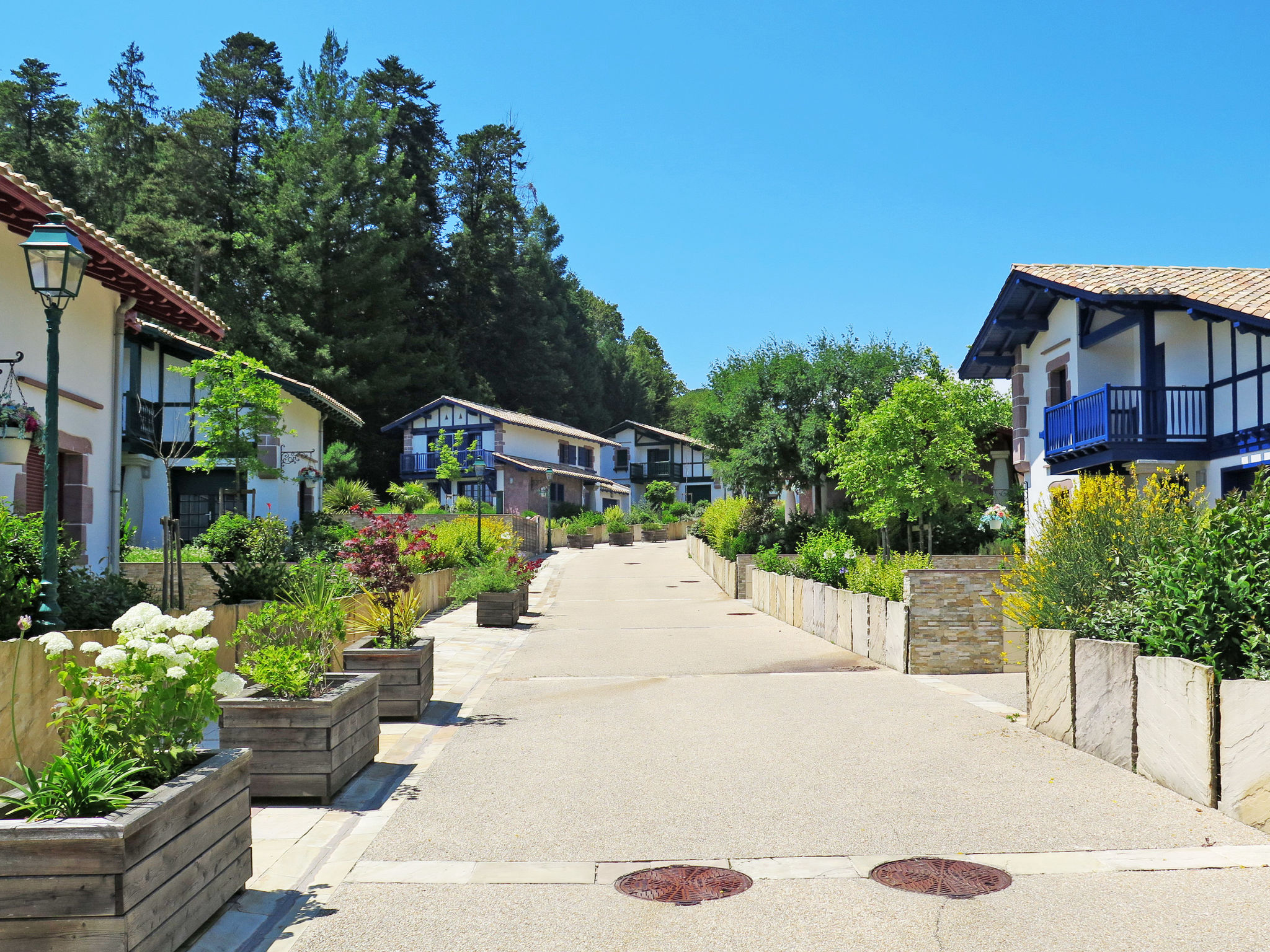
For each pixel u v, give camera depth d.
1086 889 4.54
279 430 21.06
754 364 32.88
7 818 3.78
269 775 6.22
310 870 4.95
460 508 39.38
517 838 5.48
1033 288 19.59
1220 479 16.47
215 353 22.97
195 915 4.03
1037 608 8.73
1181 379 17.45
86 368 11.81
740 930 4.14
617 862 5.06
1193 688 6.00
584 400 74.31
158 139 47.53
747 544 28.00
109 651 4.19
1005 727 8.39
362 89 50.97
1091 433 17.92
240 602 11.48
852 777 6.74
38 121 45.19
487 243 64.38
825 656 13.86
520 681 11.76
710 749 7.74
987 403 31.56
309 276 45.22
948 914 4.26
